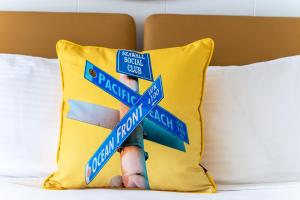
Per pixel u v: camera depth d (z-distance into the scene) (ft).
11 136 3.76
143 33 5.05
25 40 4.57
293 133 3.86
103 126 3.48
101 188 3.53
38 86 3.98
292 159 3.79
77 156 3.43
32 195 3.33
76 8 4.97
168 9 5.06
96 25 4.65
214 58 4.63
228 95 3.98
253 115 3.90
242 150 3.79
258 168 3.75
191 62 3.66
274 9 5.10
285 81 4.04
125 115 3.50
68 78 3.68
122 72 3.60
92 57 3.69
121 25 4.66
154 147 3.43
